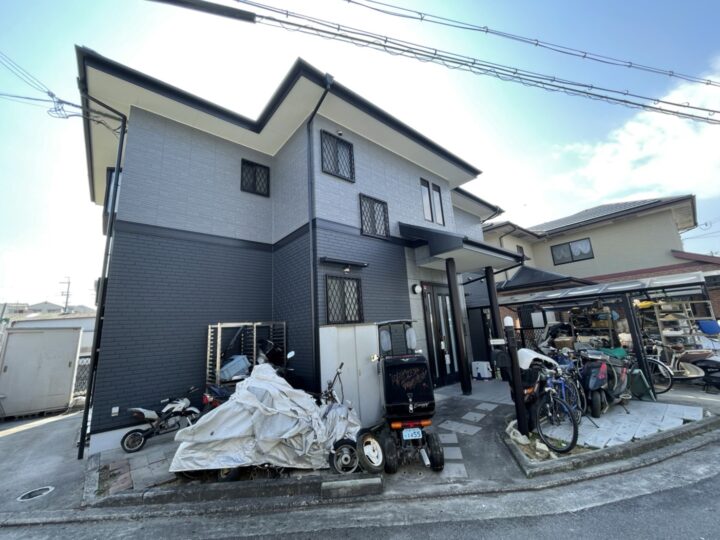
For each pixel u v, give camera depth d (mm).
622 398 4871
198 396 5184
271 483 3014
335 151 6480
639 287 5395
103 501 2881
